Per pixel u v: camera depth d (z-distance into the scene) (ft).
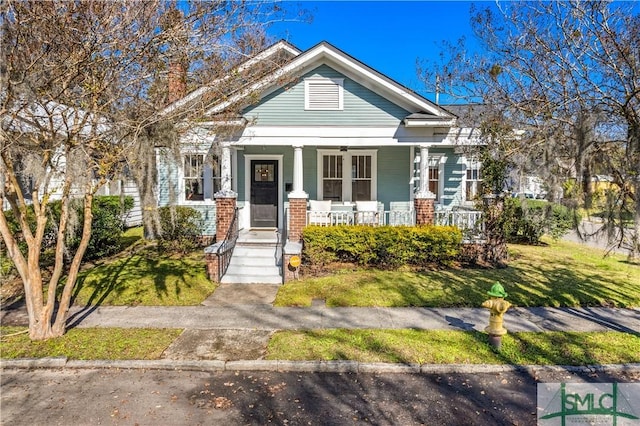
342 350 18.80
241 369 17.57
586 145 20.48
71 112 20.90
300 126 38.40
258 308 25.32
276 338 20.26
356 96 38.37
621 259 38.34
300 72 37.99
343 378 16.85
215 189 44.78
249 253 35.68
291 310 24.88
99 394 15.49
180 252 40.50
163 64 19.92
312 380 16.69
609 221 20.80
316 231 34.86
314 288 28.76
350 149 45.60
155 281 30.22
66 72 17.66
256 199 45.55
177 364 17.67
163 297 27.07
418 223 37.76
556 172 23.11
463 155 42.47
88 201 20.11
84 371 17.38
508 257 38.65
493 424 13.55
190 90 22.74
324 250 35.24
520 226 44.68
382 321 22.82
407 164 45.68
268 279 31.37
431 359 17.93
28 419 13.79
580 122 20.88
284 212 43.09
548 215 25.82
